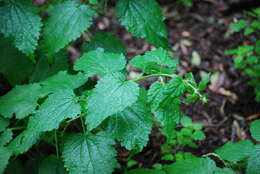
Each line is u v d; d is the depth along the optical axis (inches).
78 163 20.6
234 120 36.3
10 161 24.9
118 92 19.2
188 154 29.7
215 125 35.9
